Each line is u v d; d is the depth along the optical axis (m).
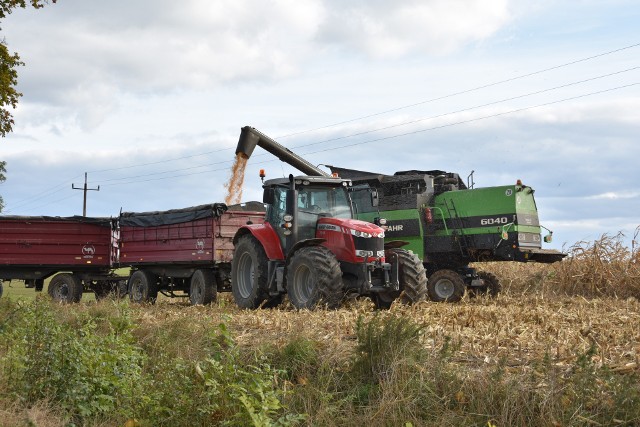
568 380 6.03
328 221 13.79
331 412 6.12
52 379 6.50
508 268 21.03
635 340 8.30
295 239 13.80
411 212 18.03
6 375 6.78
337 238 13.54
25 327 7.95
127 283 19.91
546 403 5.70
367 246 13.34
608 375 5.98
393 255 13.95
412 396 6.17
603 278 18.84
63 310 11.80
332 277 12.81
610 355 7.21
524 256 16.83
